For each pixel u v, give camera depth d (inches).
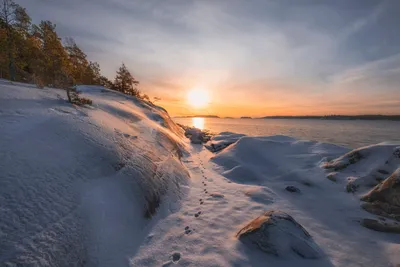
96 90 946.7
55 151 195.8
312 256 167.0
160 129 589.0
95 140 251.1
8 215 128.5
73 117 282.4
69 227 148.3
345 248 187.8
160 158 360.5
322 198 307.6
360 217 248.1
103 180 207.0
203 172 447.5
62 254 133.5
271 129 3425.2
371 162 340.5
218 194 311.0
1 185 139.8
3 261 109.4
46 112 261.3
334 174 358.0
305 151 509.0
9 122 203.3
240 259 164.2
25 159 168.4
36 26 910.4
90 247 150.9
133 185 232.1
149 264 160.6
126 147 294.7
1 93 268.8
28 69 901.8
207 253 173.3
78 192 175.2
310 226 228.5
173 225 220.2
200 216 240.5
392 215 238.2
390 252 179.3
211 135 1208.2
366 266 163.0
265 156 514.6
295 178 388.8
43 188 157.8
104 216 176.7
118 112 493.7
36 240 128.1
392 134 2551.7
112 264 151.6
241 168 450.9
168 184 300.2
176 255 171.2
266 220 187.9
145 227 205.6
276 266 156.6
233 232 206.7
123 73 1439.5
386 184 259.0
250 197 305.6
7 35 767.7
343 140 1817.2
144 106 922.7
